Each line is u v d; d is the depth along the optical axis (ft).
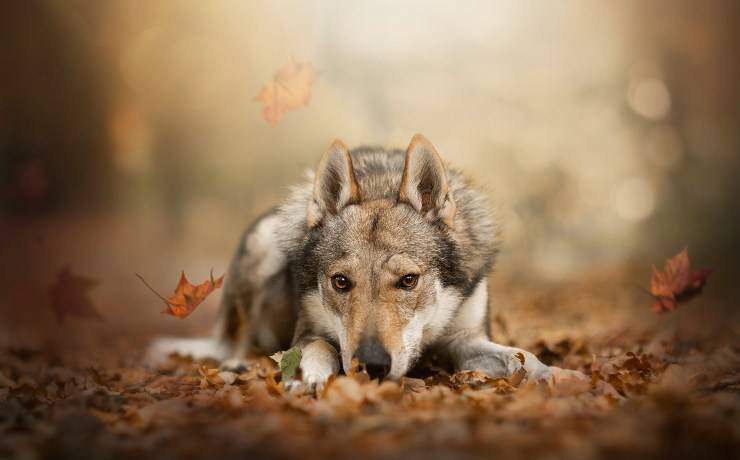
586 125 81.87
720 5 86.07
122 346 30.53
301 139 97.25
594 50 90.02
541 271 62.85
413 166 17.15
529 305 39.63
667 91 86.74
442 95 88.07
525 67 89.40
